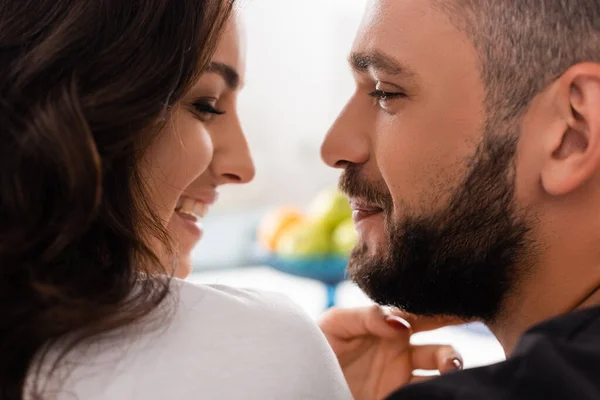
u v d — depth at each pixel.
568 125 0.62
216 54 0.71
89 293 0.54
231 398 0.54
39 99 0.54
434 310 0.72
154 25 0.59
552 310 0.68
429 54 0.66
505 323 0.71
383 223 0.74
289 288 1.90
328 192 1.71
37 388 0.52
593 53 0.62
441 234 0.68
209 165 0.81
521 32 0.63
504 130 0.64
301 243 1.62
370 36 0.69
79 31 0.56
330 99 2.42
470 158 0.66
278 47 2.29
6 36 0.57
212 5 0.64
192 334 0.55
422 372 0.97
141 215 0.62
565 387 0.47
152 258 0.60
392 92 0.69
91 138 0.53
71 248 0.54
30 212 0.53
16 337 0.53
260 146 2.30
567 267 0.66
